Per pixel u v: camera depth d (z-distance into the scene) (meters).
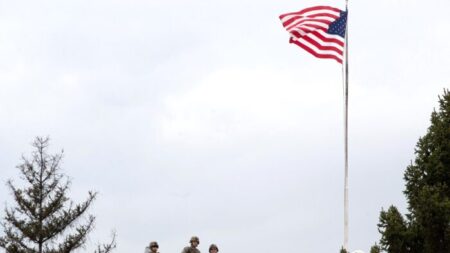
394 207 37.00
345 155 37.50
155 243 30.67
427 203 35.69
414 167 37.53
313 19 37.03
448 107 37.75
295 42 36.97
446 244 35.78
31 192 54.31
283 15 37.06
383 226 36.69
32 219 54.06
